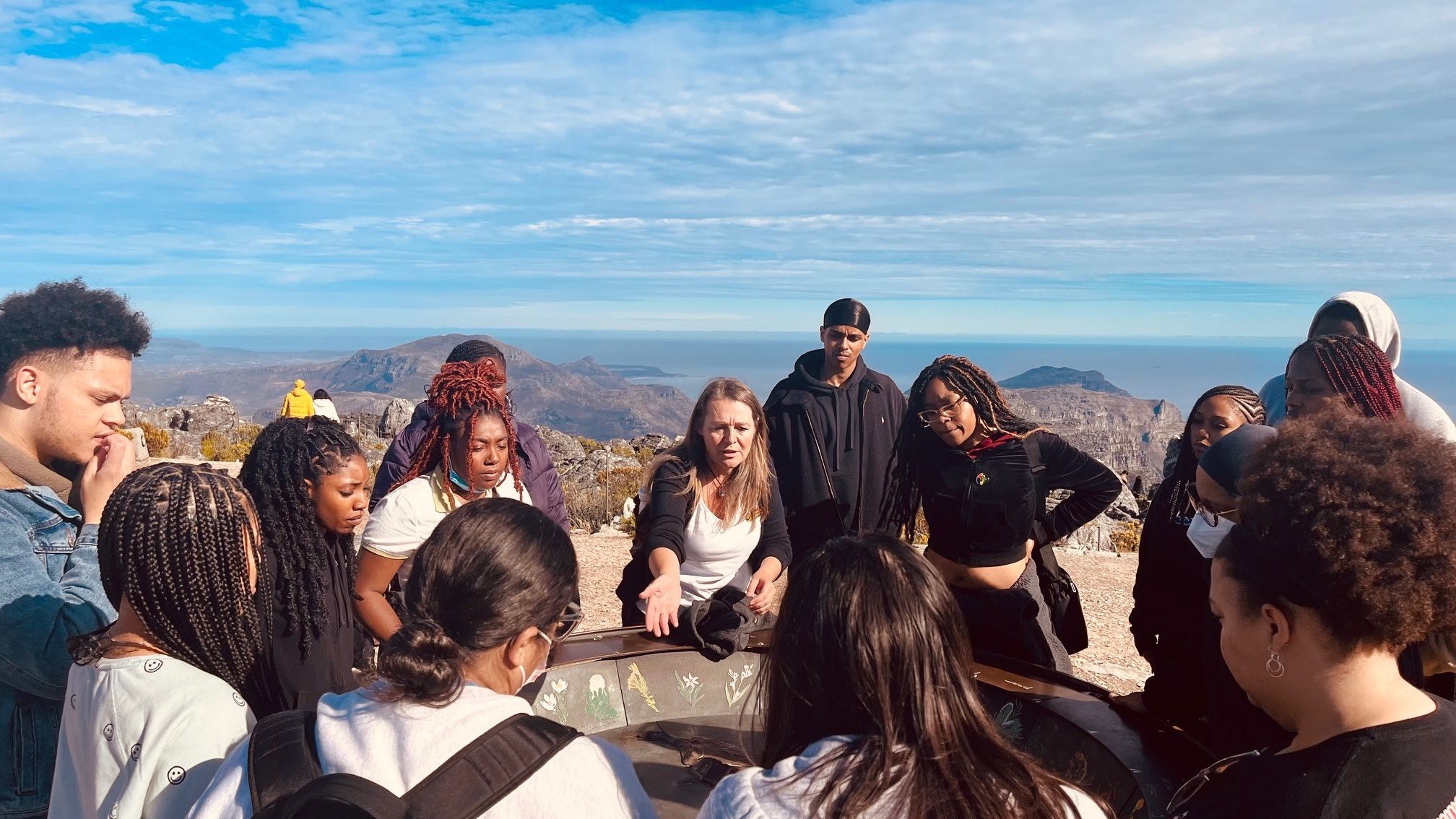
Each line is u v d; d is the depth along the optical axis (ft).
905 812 3.83
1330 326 12.21
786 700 4.42
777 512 11.64
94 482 7.18
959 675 4.20
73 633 6.61
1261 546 4.76
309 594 6.95
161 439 67.87
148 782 5.23
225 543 5.76
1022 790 4.03
